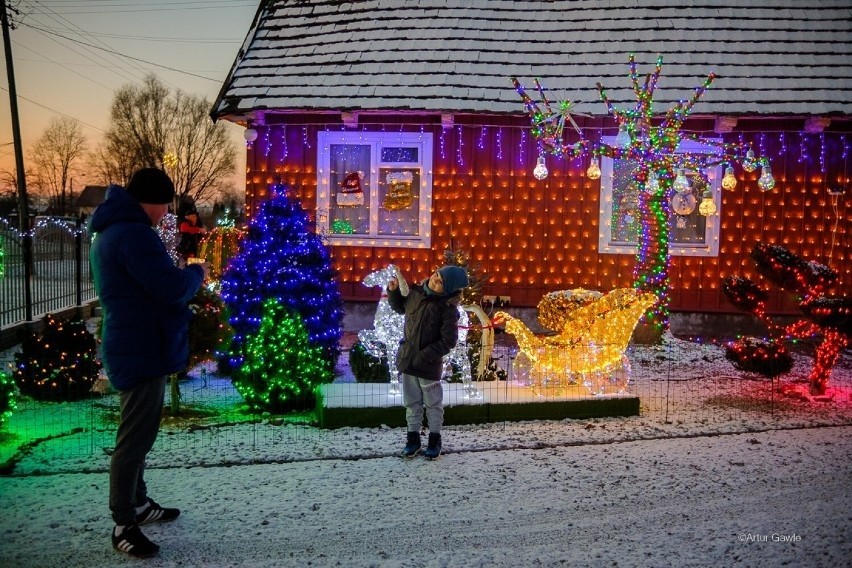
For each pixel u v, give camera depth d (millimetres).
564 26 14492
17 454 6441
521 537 4906
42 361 8305
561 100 13305
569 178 13797
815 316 8664
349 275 14164
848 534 4980
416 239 14031
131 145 68500
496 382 8578
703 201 11258
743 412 8188
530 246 13914
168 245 11914
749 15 14344
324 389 7941
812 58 13672
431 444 6508
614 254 13820
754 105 12992
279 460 6387
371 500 5504
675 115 11430
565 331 8375
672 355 11430
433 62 13984
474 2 14977
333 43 14539
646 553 4691
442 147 13906
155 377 4672
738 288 9023
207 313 8180
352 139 13969
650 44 14047
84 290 17094
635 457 6570
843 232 13633
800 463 6418
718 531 5023
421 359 6344
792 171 13625
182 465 6227
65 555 4598
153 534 4898
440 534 4938
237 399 8758
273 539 4836
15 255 13094
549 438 7156
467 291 9203
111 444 6781
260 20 15242
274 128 14062
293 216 8719
